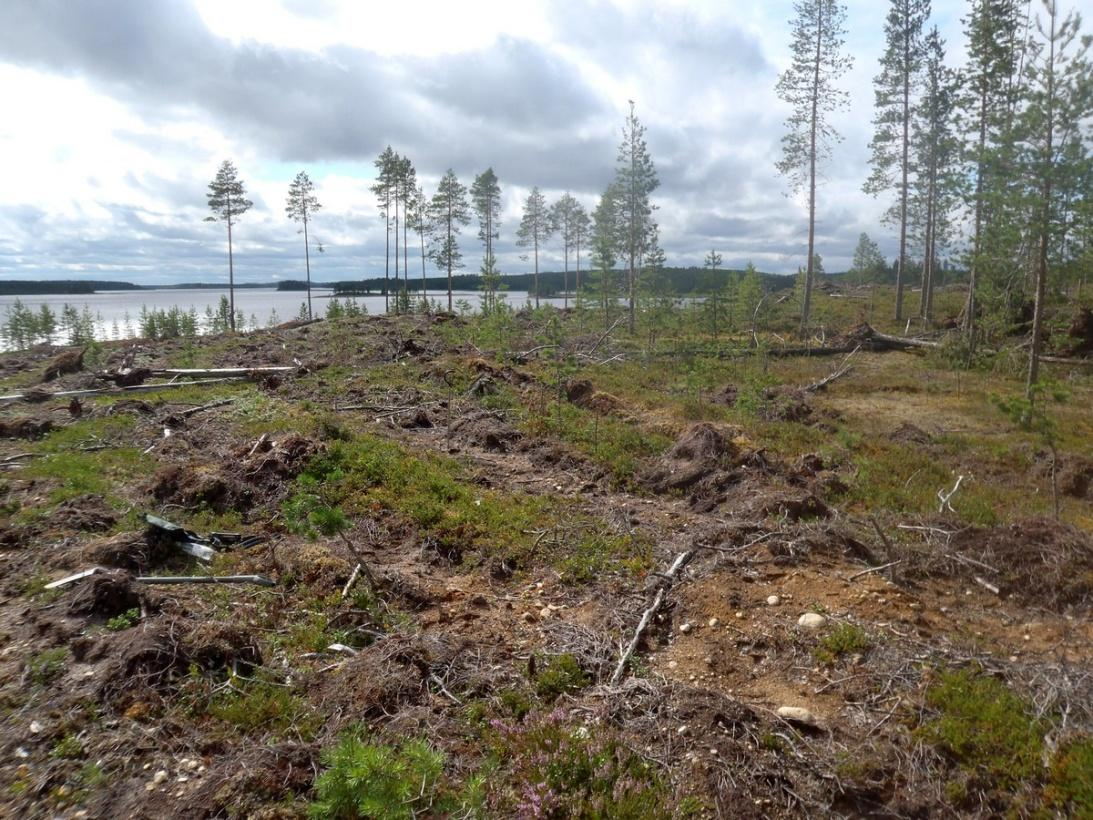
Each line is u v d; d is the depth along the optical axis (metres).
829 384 18.56
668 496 8.59
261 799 3.32
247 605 5.32
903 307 35.47
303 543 6.54
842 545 6.57
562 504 8.08
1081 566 6.00
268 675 4.39
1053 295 20.53
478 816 3.20
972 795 3.52
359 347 18.66
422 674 4.44
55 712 3.87
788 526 6.90
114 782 3.41
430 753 3.34
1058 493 9.37
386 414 12.17
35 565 5.84
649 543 6.83
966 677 4.45
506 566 6.37
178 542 6.30
